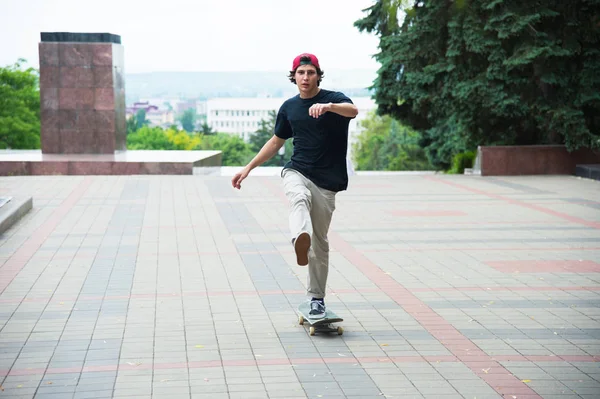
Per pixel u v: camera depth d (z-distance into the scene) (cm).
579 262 863
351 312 657
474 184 1614
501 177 1755
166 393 470
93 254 892
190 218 1152
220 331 599
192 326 612
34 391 472
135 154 2280
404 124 2145
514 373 509
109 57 2214
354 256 894
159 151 2495
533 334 596
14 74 4622
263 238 1000
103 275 789
